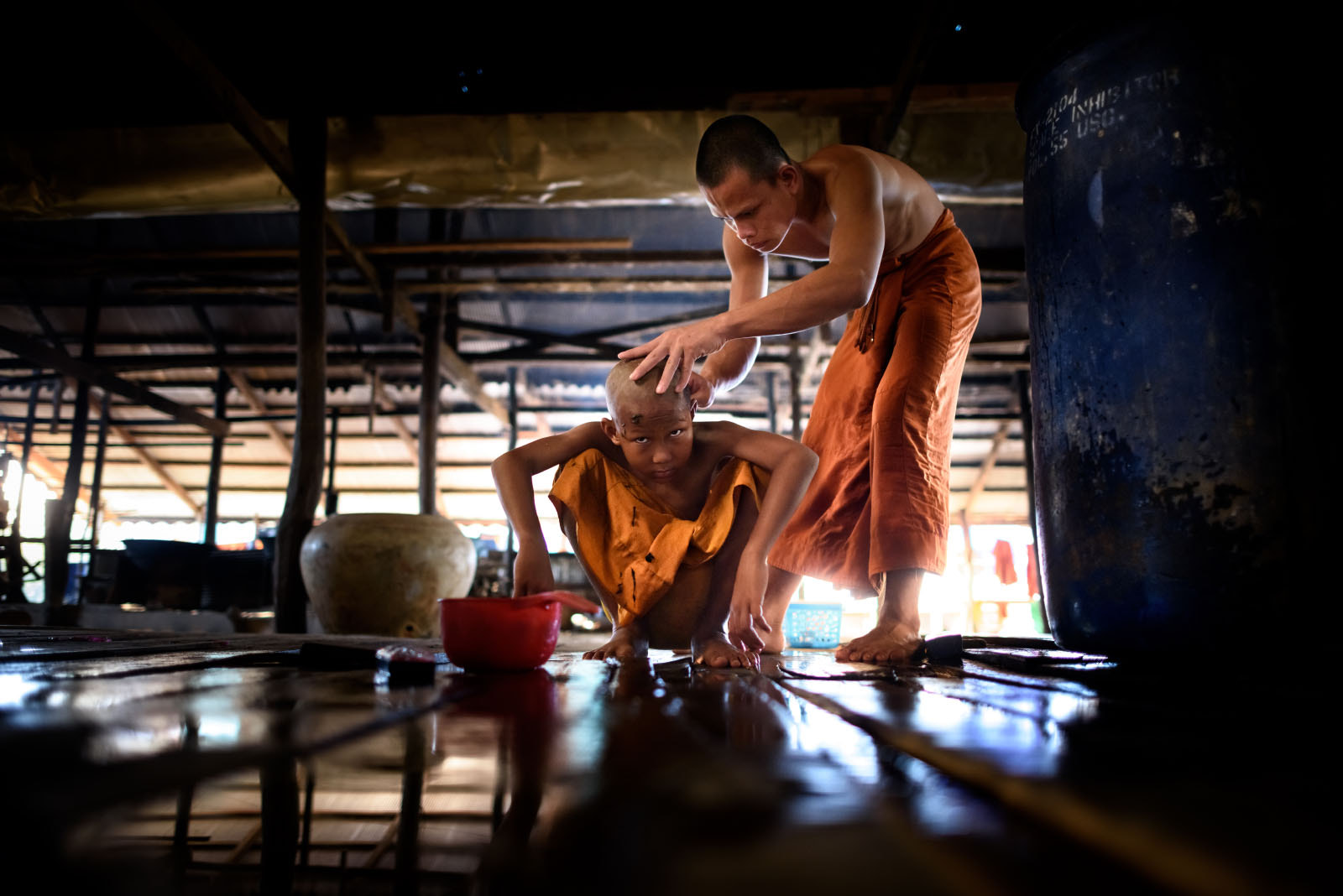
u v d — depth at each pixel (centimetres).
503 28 585
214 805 104
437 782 99
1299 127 164
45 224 914
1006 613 1452
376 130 587
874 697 118
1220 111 169
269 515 1516
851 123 565
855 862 45
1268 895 36
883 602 252
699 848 48
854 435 274
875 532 251
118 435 1349
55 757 64
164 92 585
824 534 277
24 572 866
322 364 535
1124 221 175
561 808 81
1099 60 184
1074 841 48
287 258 782
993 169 579
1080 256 183
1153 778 61
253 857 95
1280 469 157
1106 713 98
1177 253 168
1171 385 166
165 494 1506
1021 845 48
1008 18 553
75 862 51
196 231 939
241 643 260
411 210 935
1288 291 160
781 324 212
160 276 826
